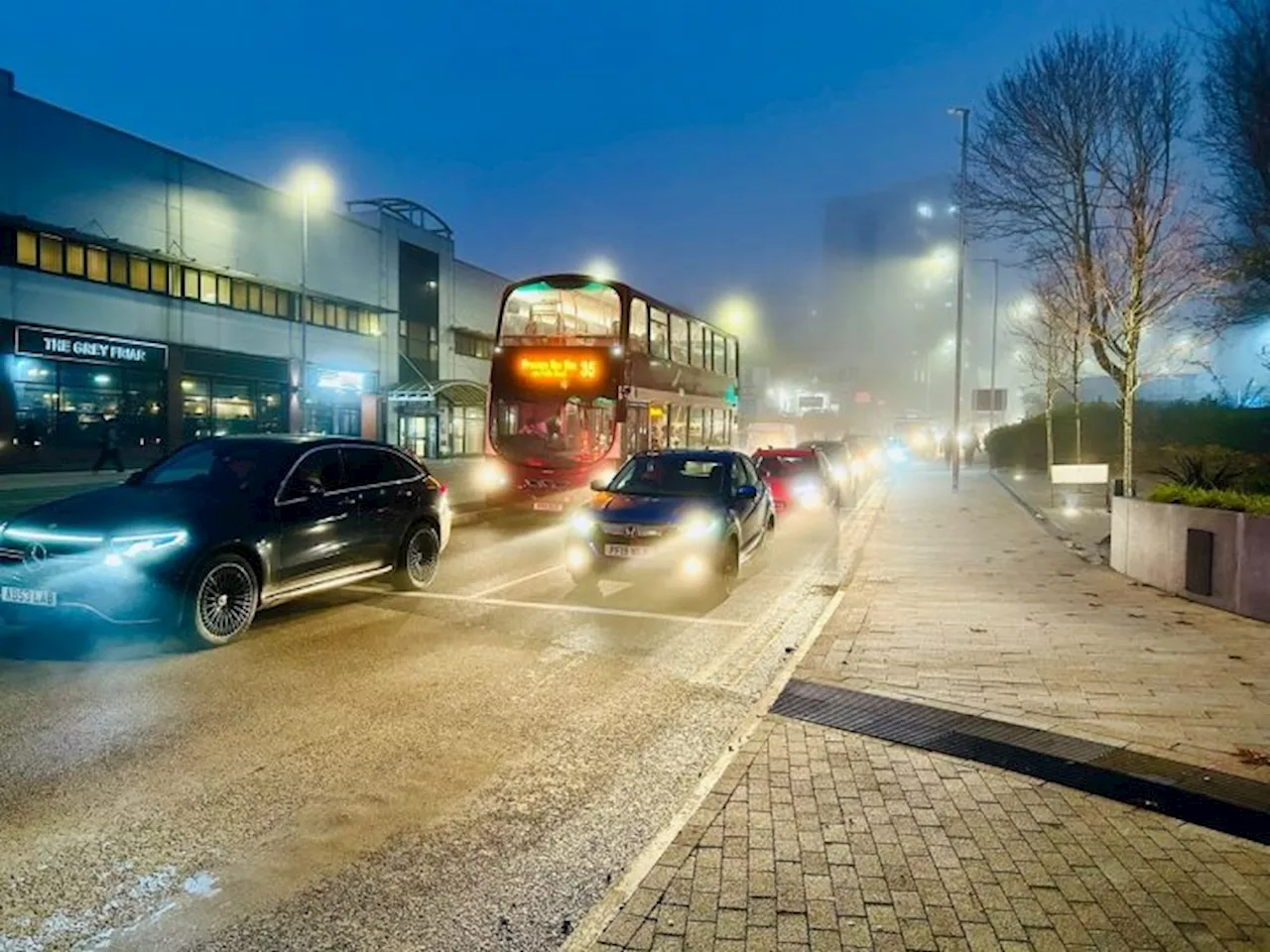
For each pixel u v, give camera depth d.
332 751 5.23
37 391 26.70
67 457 27.53
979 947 3.05
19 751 5.12
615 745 5.45
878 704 5.92
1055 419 33.25
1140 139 14.69
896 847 3.81
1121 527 11.37
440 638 8.04
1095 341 15.33
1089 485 27.31
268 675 6.73
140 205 29.72
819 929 3.17
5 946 3.21
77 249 27.67
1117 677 6.54
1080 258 15.38
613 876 3.81
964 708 5.82
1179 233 13.46
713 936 3.12
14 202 25.73
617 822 4.35
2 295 25.45
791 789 4.46
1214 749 5.04
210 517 7.58
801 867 3.63
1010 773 4.68
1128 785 4.50
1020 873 3.58
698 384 21.39
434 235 46.97
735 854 3.75
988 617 8.70
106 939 3.27
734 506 10.85
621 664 7.30
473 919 3.44
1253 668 6.76
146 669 6.82
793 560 13.44
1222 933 3.14
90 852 3.94
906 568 11.80
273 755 5.14
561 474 16.50
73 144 27.41
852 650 7.42
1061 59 16.05
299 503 8.45
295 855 3.95
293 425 34.28
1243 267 15.75
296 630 8.21
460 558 12.91
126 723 5.62
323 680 6.64
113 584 6.95
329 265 39.00
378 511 9.47
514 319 17.19
